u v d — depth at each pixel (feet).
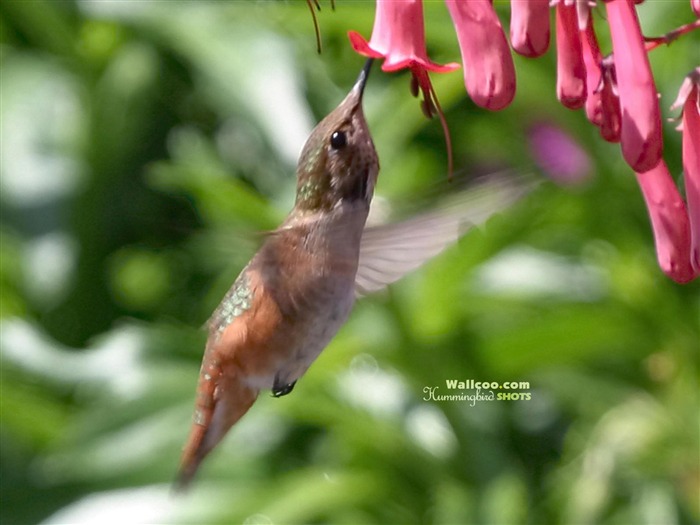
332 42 5.69
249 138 5.77
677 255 5.21
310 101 5.71
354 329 5.60
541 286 5.62
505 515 5.52
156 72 5.81
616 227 5.61
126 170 5.79
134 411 5.60
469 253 5.54
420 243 5.34
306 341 5.37
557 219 5.62
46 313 5.76
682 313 5.59
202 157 5.77
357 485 5.57
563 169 5.59
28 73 5.79
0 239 5.75
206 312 5.74
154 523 5.56
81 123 5.78
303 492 5.57
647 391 5.61
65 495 5.57
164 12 5.72
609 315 5.58
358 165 5.32
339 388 5.60
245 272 5.38
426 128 5.72
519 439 5.64
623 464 5.57
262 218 5.59
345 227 5.34
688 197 5.21
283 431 5.66
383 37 5.22
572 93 5.19
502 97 5.17
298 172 5.36
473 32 5.17
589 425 5.62
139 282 5.84
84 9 5.76
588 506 5.55
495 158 5.67
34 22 5.80
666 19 5.56
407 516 5.58
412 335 5.58
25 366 5.66
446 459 5.58
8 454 5.64
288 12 5.59
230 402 5.38
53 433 5.65
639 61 5.16
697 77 5.21
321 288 5.35
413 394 5.61
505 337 5.57
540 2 5.16
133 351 5.65
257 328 5.37
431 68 5.20
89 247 5.77
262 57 5.68
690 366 5.59
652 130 5.16
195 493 5.58
